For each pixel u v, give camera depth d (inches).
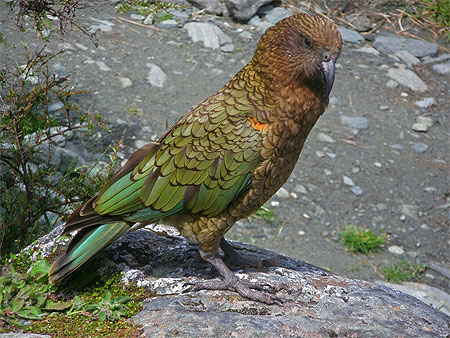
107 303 227.5
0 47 476.7
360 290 254.7
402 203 530.3
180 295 239.6
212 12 697.6
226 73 612.7
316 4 756.0
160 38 637.9
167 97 566.6
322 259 467.2
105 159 474.3
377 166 559.2
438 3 770.8
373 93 644.1
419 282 462.9
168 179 237.3
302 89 239.9
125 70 581.9
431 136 605.6
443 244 501.4
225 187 238.1
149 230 283.3
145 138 509.4
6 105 348.2
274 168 242.7
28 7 317.1
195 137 238.7
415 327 229.1
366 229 500.1
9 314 224.5
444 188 550.3
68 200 340.8
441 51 718.5
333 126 597.9
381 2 778.2
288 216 502.3
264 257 277.9
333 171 548.1
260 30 682.2
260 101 239.8
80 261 232.1
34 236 340.2
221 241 261.9
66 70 551.8
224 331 211.6
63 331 216.1
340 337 217.2
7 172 344.8
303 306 240.8
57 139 444.8
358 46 708.0
